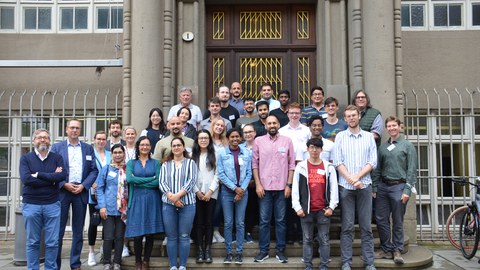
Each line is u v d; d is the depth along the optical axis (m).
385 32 7.40
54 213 5.27
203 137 5.78
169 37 7.65
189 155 5.71
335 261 5.73
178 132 5.89
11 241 8.12
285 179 5.76
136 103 7.35
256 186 5.81
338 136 5.67
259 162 5.84
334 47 7.88
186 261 5.53
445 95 8.62
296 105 6.13
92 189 5.98
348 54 7.83
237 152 5.79
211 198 5.76
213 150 5.84
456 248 7.41
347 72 7.83
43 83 8.68
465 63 8.69
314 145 5.45
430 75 8.67
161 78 7.54
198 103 7.89
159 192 5.64
